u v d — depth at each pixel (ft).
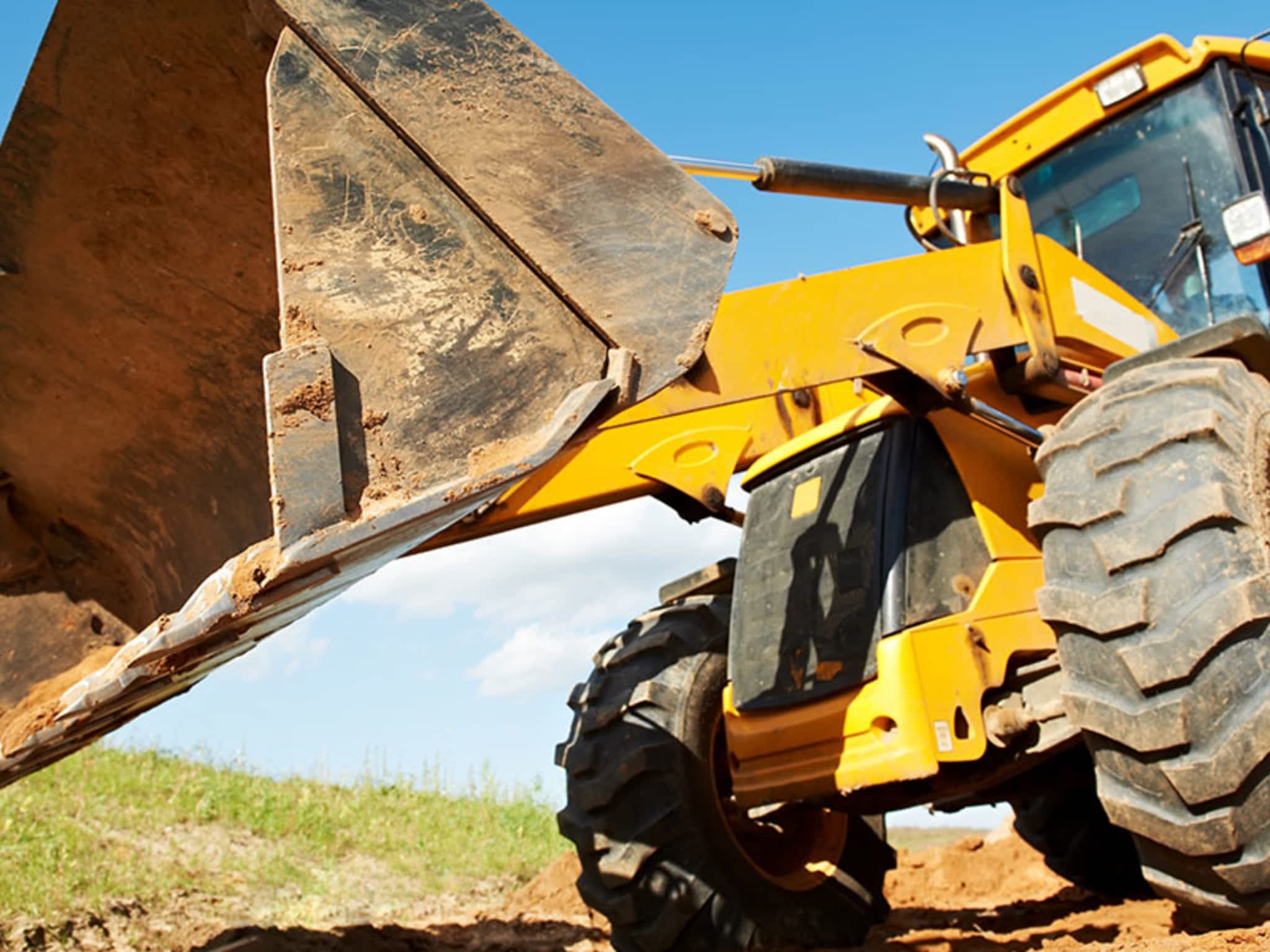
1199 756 9.06
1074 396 12.84
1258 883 8.95
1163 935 12.89
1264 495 9.67
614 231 8.09
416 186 7.66
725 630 14.15
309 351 6.77
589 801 13.25
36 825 19.10
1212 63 15.49
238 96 8.51
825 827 14.33
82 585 10.84
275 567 6.31
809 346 11.06
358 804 26.48
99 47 8.55
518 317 7.70
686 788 13.17
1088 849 17.97
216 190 9.12
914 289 11.91
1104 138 16.25
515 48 8.20
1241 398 10.19
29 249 9.82
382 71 7.72
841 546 12.79
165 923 16.11
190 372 10.18
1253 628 9.13
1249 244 13.56
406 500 6.88
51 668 10.43
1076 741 11.63
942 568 12.35
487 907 20.51
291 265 7.15
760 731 12.71
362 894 20.38
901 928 16.65
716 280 8.31
